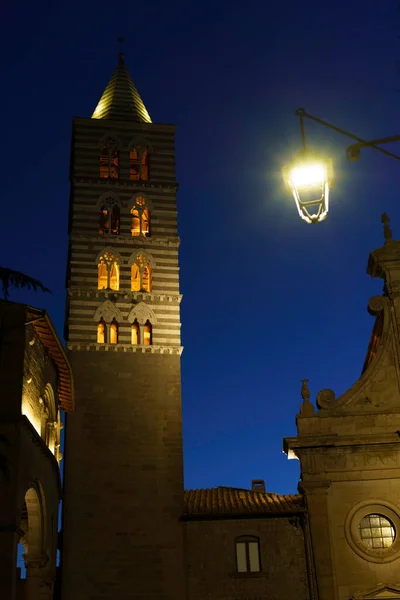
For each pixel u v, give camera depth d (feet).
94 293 173.47
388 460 145.38
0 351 111.96
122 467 159.12
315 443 146.20
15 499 103.14
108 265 177.88
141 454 160.66
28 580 119.65
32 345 120.47
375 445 146.00
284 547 149.07
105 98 201.46
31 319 116.78
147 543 152.05
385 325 153.69
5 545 100.12
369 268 162.81
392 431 146.92
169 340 172.04
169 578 149.18
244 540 151.02
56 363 139.95
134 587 148.46
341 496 143.64
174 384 168.14
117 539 152.35
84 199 182.39
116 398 165.07
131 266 177.99
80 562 150.00
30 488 115.75
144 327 173.17
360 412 148.46
